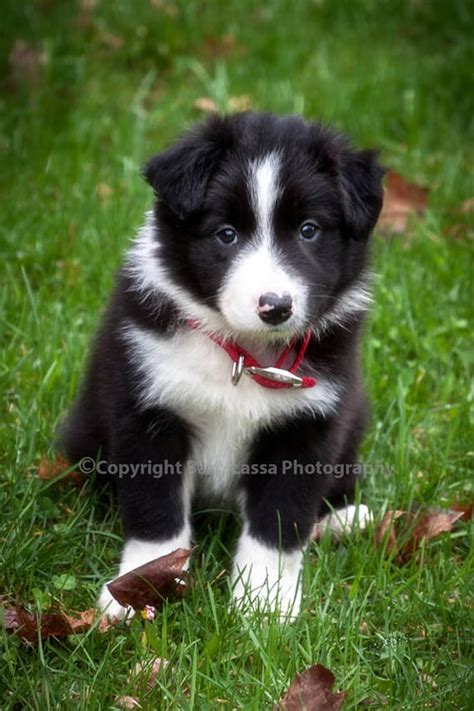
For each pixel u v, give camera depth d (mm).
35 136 8406
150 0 10469
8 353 6059
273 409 4680
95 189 7926
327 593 4613
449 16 10883
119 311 4836
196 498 5168
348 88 9469
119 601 4430
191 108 9227
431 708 3992
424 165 8750
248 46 10156
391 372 6297
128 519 4777
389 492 5387
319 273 4434
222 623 4309
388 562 4750
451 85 9742
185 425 4816
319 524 5242
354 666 4199
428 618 4539
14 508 4922
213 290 4406
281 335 4316
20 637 4195
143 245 4805
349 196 4508
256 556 4746
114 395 4766
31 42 9570
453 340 6816
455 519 5160
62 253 7195
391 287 7023
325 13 10914
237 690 4035
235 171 4367
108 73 9664
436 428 5914
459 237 7898
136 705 3881
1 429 5449
